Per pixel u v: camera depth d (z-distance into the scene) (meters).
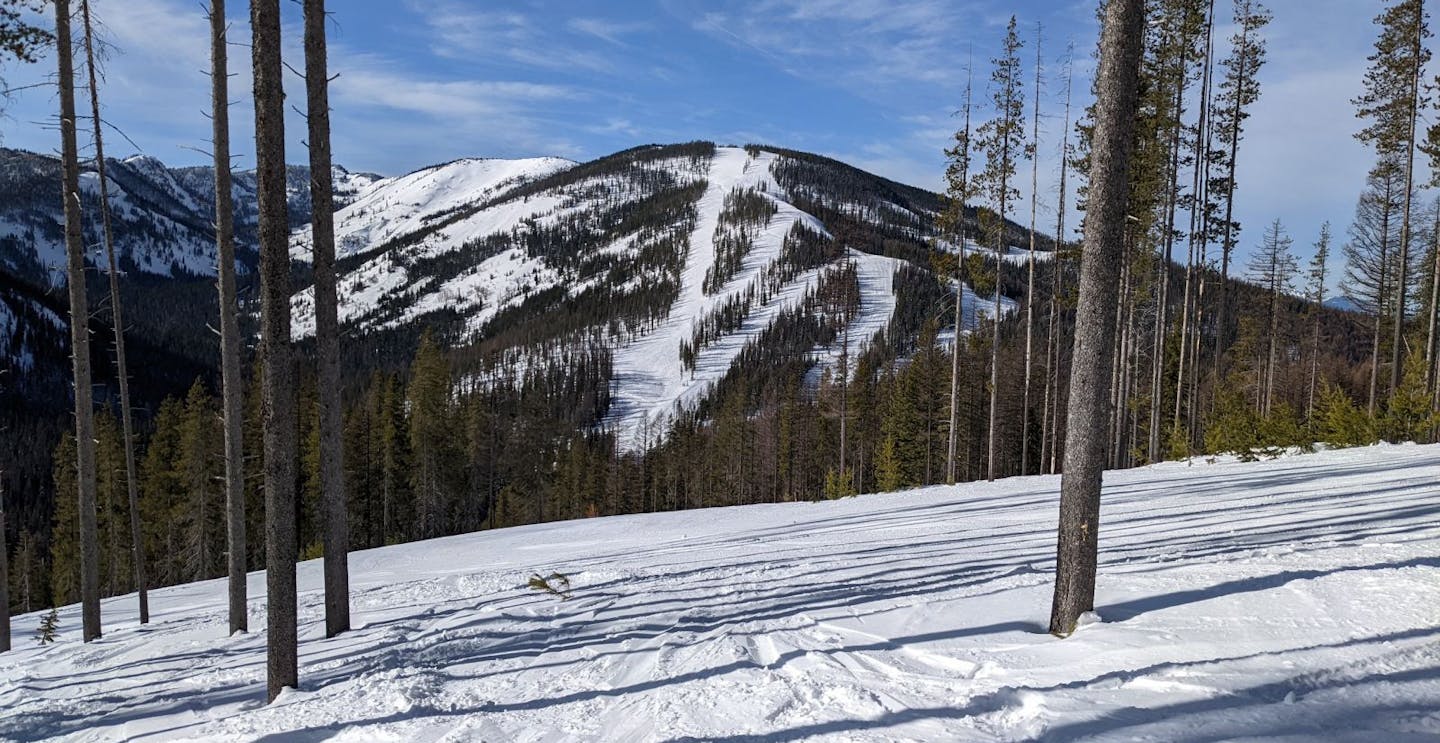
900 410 45.09
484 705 5.01
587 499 59.84
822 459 54.44
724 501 61.44
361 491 41.91
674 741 3.94
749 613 6.97
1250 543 7.42
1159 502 12.17
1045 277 28.86
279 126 6.23
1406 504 8.81
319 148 8.16
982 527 11.83
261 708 5.71
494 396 89.94
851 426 51.78
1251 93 23.31
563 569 11.95
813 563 9.64
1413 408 19.53
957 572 7.90
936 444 45.94
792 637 5.83
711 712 4.29
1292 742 3.05
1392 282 29.97
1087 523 5.20
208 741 5.01
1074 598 5.21
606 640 6.59
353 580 14.62
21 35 10.69
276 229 6.26
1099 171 5.20
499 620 8.02
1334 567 5.73
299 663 7.25
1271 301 42.03
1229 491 12.59
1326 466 14.84
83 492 11.62
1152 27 21.66
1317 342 46.78
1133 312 25.08
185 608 14.25
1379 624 4.36
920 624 5.81
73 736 5.83
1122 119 5.12
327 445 8.48
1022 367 45.44
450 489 47.09
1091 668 4.29
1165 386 34.19
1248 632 4.50
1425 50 20.67
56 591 37.22
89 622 11.52
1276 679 3.69
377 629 8.38
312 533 40.06
